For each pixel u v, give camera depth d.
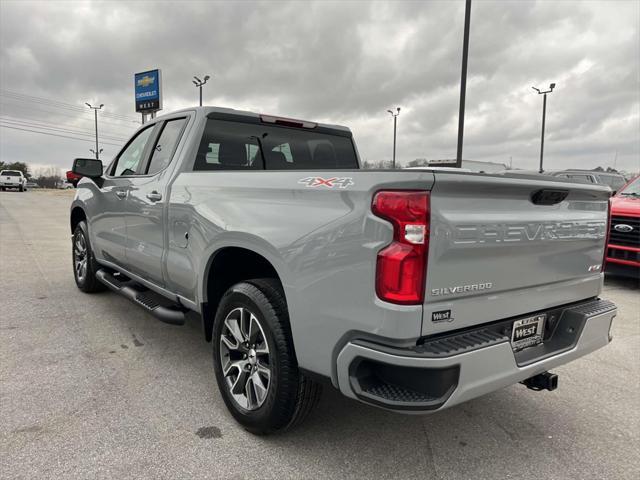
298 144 4.15
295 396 2.43
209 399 3.09
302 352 2.29
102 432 2.65
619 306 6.00
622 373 3.79
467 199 2.04
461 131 12.80
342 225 2.08
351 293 2.04
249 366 2.70
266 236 2.44
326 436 2.71
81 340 4.06
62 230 12.48
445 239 1.95
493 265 2.18
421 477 2.37
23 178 44.44
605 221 2.91
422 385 1.95
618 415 3.08
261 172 2.65
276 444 2.61
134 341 4.08
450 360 1.91
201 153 3.52
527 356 2.40
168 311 3.45
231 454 2.50
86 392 3.12
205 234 2.94
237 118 3.73
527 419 3.00
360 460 2.49
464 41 12.48
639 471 2.48
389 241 1.93
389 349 1.94
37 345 3.91
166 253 3.48
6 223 13.84
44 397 3.03
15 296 5.39
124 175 4.38
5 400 2.97
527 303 2.42
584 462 2.54
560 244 2.53
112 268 4.82
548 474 2.43
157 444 2.56
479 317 2.17
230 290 2.73
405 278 1.90
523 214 2.30
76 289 5.80
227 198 2.83
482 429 2.86
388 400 1.96
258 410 2.58
